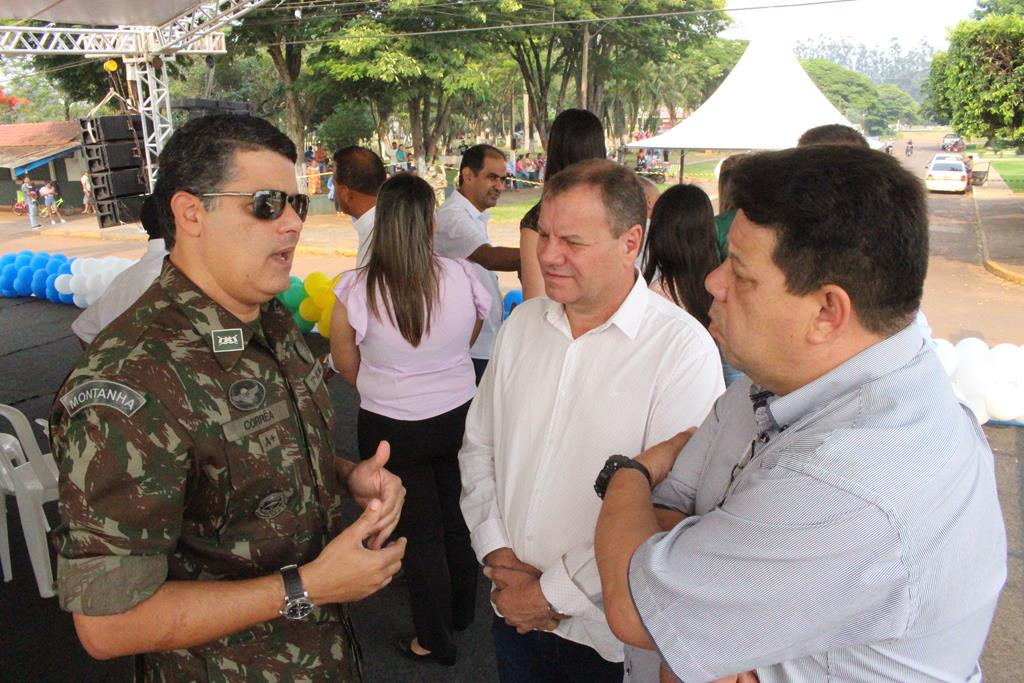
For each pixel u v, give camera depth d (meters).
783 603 0.84
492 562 1.71
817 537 0.81
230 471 1.21
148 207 2.71
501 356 1.82
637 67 29.11
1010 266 11.78
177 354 1.17
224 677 1.26
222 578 1.25
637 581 0.94
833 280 0.85
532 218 2.55
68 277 9.23
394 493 1.44
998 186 27.36
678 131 10.21
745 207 0.89
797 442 0.88
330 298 6.44
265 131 1.23
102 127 12.34
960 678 0.88
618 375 1.60
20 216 24.06
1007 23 14.53
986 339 7.83
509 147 46.59
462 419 2.57
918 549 0.80
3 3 8.52
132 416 1.10
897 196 0.83
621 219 1.55
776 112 9.77
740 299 0.92
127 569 1.08
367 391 2.52
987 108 15.27
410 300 2.34
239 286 1.22
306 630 1.34
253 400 1.24
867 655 0.85
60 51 11.90
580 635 1.61
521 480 1.70
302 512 1.32
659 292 2.54
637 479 1.18
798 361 0.91
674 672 0.90
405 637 2.78
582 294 1.58
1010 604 2.92
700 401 1.56
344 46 19.81
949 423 0.86
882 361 0.87
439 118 25.28
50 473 3.08
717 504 1.09
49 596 3.10
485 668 2.65
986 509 0.86
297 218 1.27
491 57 23.70
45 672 2.65
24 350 7.27
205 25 11.88
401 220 2.30
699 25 27.72
